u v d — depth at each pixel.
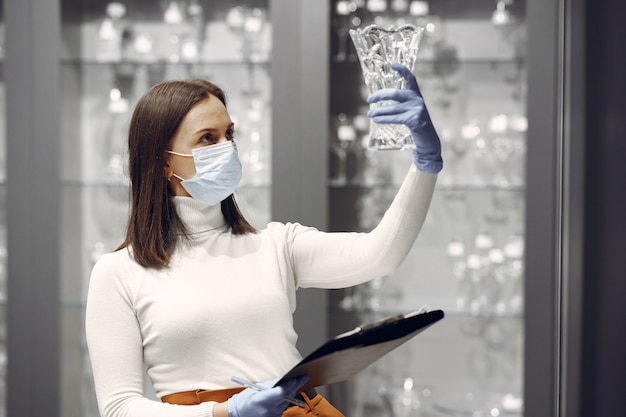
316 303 2.50
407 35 1.30
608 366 1.28
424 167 1.30
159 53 2.67
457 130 2.62
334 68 2.55
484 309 2.61
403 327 1.19
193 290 1.33
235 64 2.62
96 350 1.31
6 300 2.56
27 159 2.56
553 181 2.42
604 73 1.36
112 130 2.68
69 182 2.62
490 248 2.61
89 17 2.68
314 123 2.50
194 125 1.37
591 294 1.47
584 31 1.89
